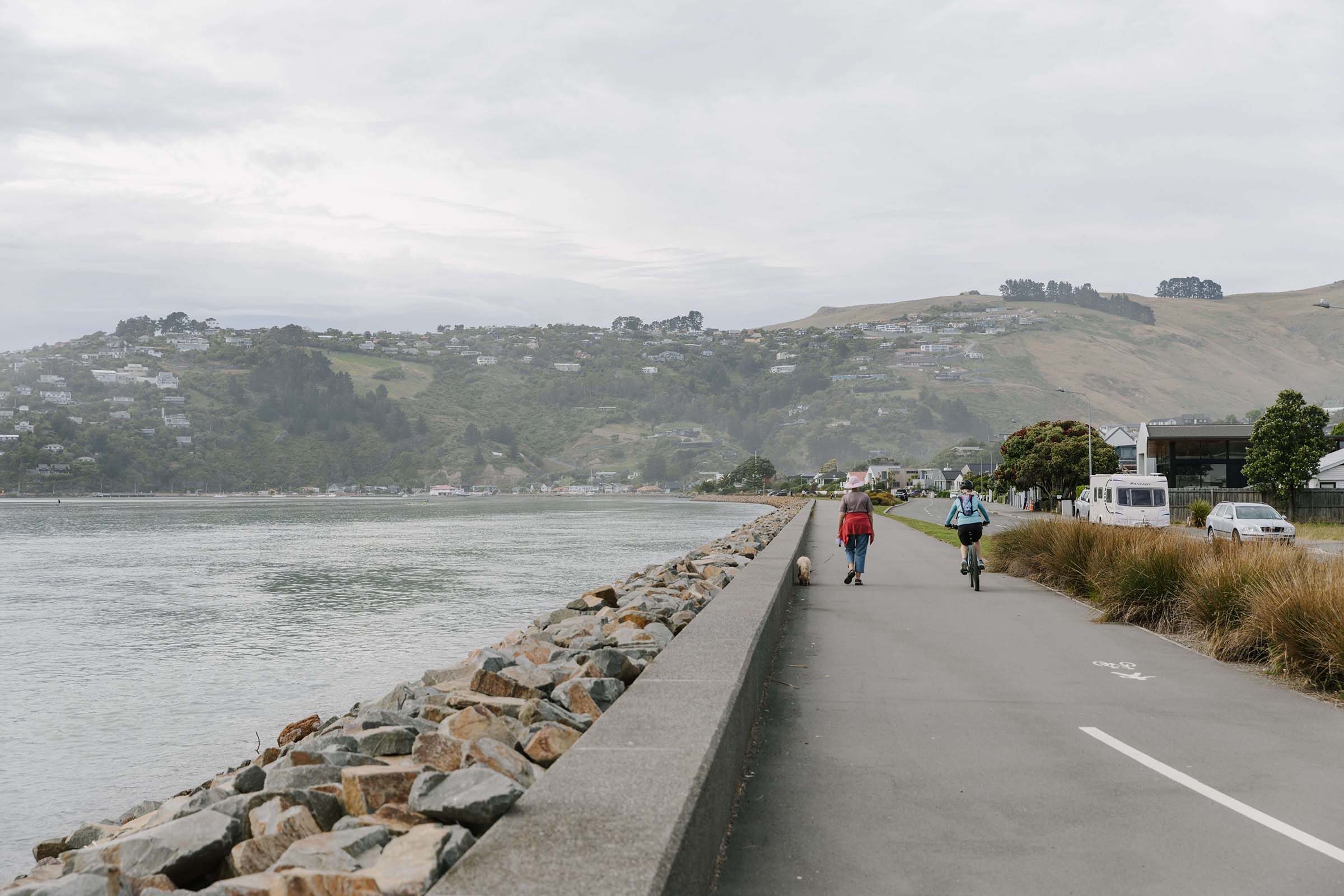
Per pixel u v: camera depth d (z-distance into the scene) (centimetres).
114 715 1711
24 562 5750
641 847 335
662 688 604
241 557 6012
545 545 6488
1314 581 1018
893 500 9344
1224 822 534
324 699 1806
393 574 4494
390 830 407
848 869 463
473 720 570
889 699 848
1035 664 1021
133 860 422
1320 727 754
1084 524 1822
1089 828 523
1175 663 1025
